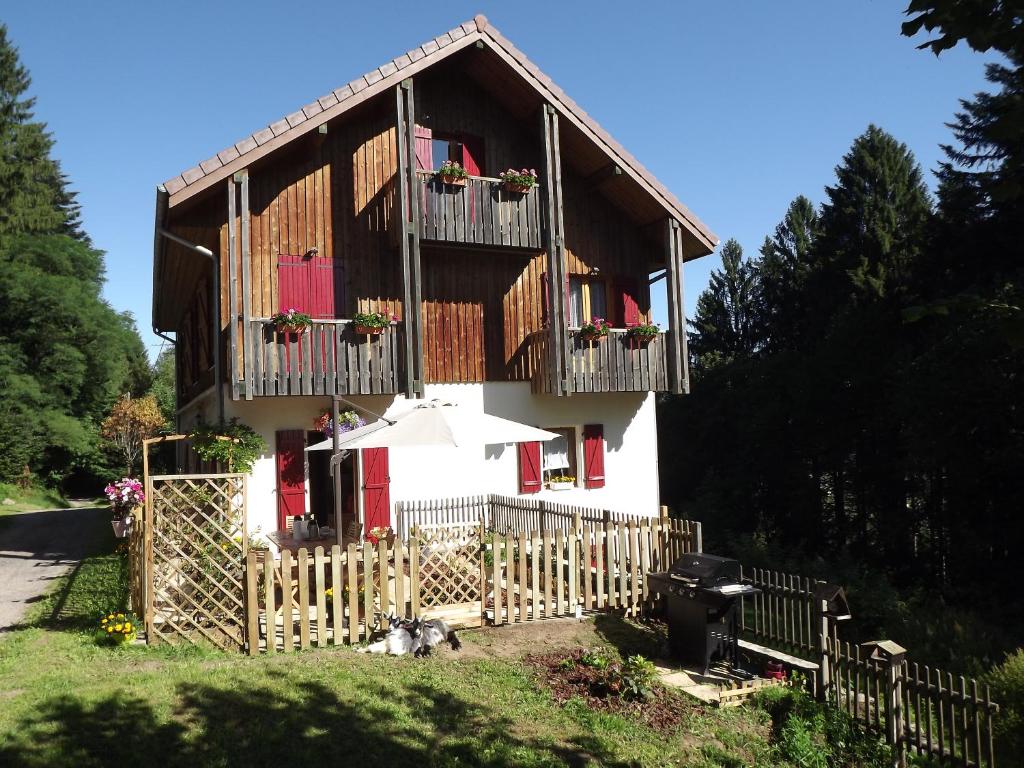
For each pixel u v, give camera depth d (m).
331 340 12.45
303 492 12.84
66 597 10.42
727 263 49.91
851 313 26.69
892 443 23.36
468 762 5.73
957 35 3.66
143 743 5.55
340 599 8.25
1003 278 19.23
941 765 6.95
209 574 7.97
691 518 31.16
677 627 8.73
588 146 14.84
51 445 37.03
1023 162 3.84
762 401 29.66
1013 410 16.77
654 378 15.28
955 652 11.83
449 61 14.37
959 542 18.77
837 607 8.25
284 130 12.09
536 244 14.36
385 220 13.90
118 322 39.16
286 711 6.27
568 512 12.35
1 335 34.56
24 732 5.56
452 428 9.92
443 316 14.46
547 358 14.59
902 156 32.91
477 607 9.30
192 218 12.42
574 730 6.58
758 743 6.96
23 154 36.59
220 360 12.54
